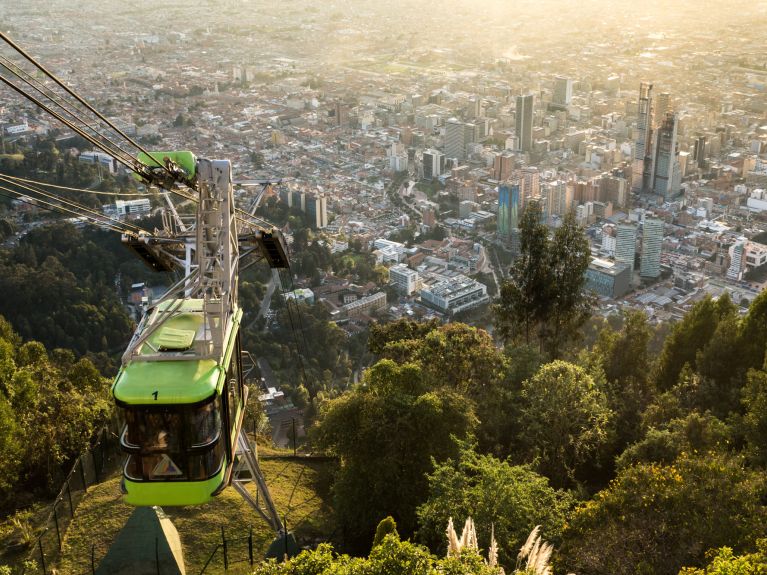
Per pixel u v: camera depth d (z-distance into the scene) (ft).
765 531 103.86
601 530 109.50
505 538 113.70
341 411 147.33
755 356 178.70
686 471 113.39
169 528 130.31
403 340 195.83
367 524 138.31
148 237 105.40
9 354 181.37
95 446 167.53
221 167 90.07
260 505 149.18
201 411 78.28
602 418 159.74
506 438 167.94
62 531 140.26
